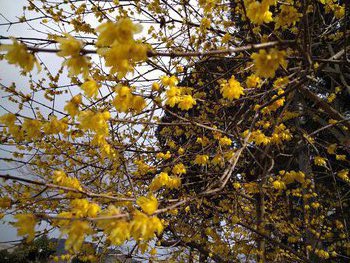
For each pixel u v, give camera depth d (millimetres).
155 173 3967
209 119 4359
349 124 3965
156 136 5402
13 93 3111
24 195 2877
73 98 1794
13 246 1786
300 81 2336
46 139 3717
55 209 3486
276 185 3469
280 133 3283
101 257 3352
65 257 3475
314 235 5629
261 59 1479
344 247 6555
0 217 2320
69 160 4098
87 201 1514
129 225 1308
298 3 2777
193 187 5000
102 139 2449
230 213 5352
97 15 4121
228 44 3961
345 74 5613
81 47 1405
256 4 1782
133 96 1830
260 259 4742
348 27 4906
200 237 5227
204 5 3109
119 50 1372
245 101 3367
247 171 5270
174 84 2084
